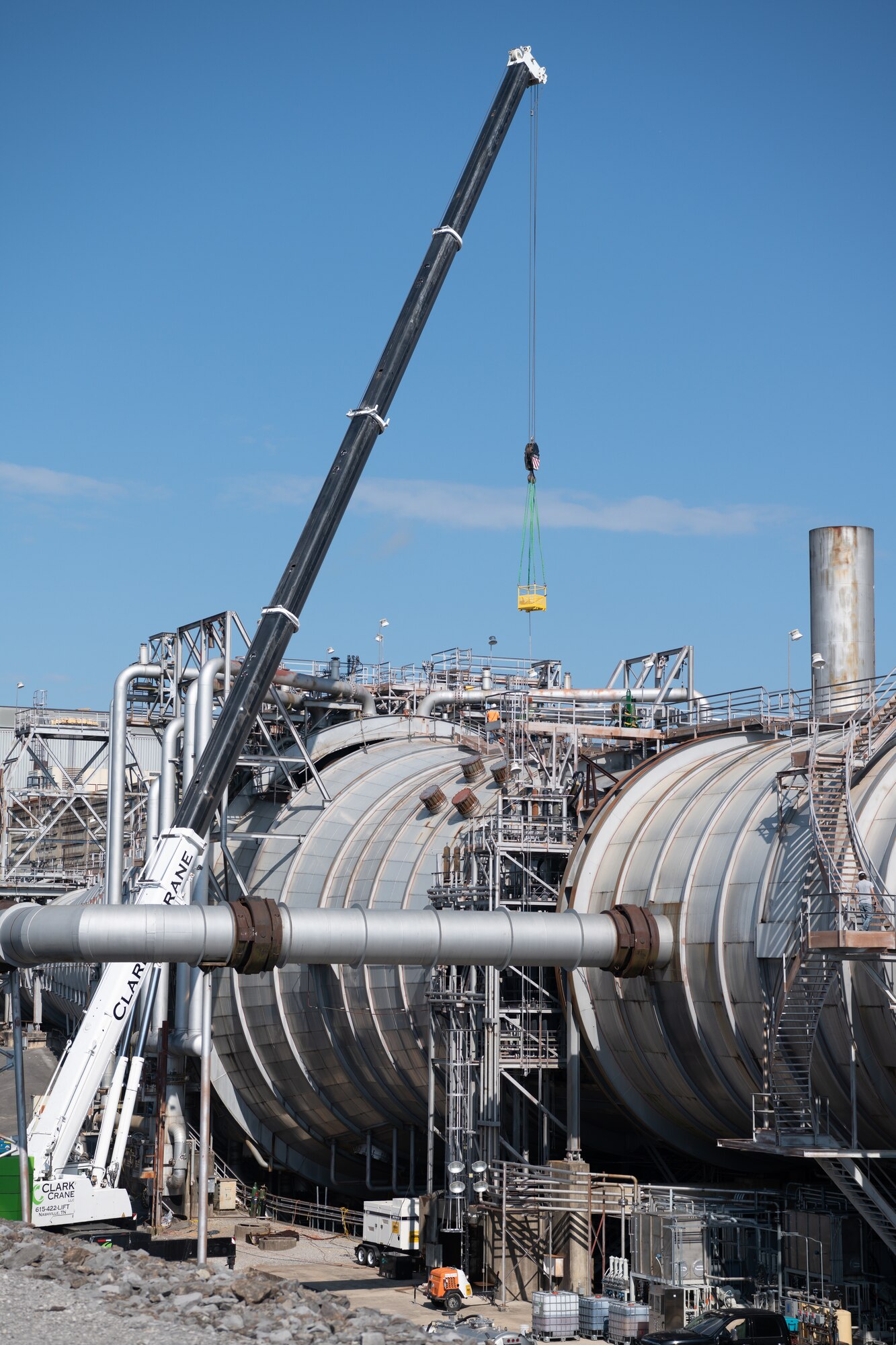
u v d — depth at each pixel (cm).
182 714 7875
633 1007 5550
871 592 7031
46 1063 11738
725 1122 5428
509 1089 6181
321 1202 7819
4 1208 5634
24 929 5156
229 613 7488
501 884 6206
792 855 4962
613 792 6225
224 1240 5906
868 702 5909
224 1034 7656
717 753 6300
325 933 5116
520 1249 5544
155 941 5000
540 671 9669
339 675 8662
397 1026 6475
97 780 13500
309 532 6256
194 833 6156
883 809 4819
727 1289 4903
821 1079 4784
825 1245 4716
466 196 6569
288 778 7856
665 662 8825
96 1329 3334
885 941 4322
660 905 5456
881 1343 4553
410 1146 6994
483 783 7175
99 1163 5972
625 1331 4834
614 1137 6456
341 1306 3809
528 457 8056
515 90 6694
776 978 4869
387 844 7069
